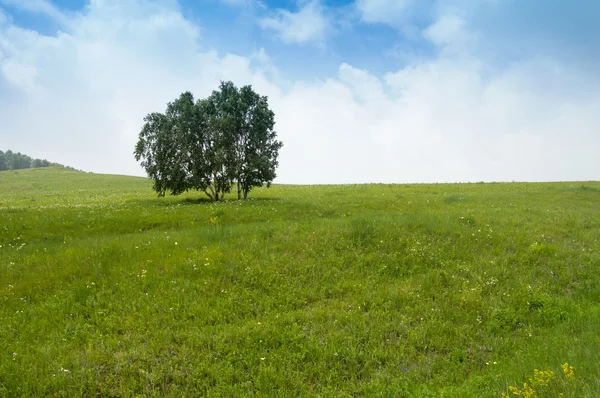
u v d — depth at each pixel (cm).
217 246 1364
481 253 1395
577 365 634
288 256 1300
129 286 1079
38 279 1128
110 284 1094
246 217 2261
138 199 3966
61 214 2370
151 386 693
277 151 3406
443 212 2109
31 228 1966
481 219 1862
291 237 1468
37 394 666
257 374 741
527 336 876
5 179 8619
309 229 1575
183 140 3166
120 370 725
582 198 3008
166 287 1083
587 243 1505
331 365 766
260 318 947
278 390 684
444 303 1028
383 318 954
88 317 955
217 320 938
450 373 738
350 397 678
